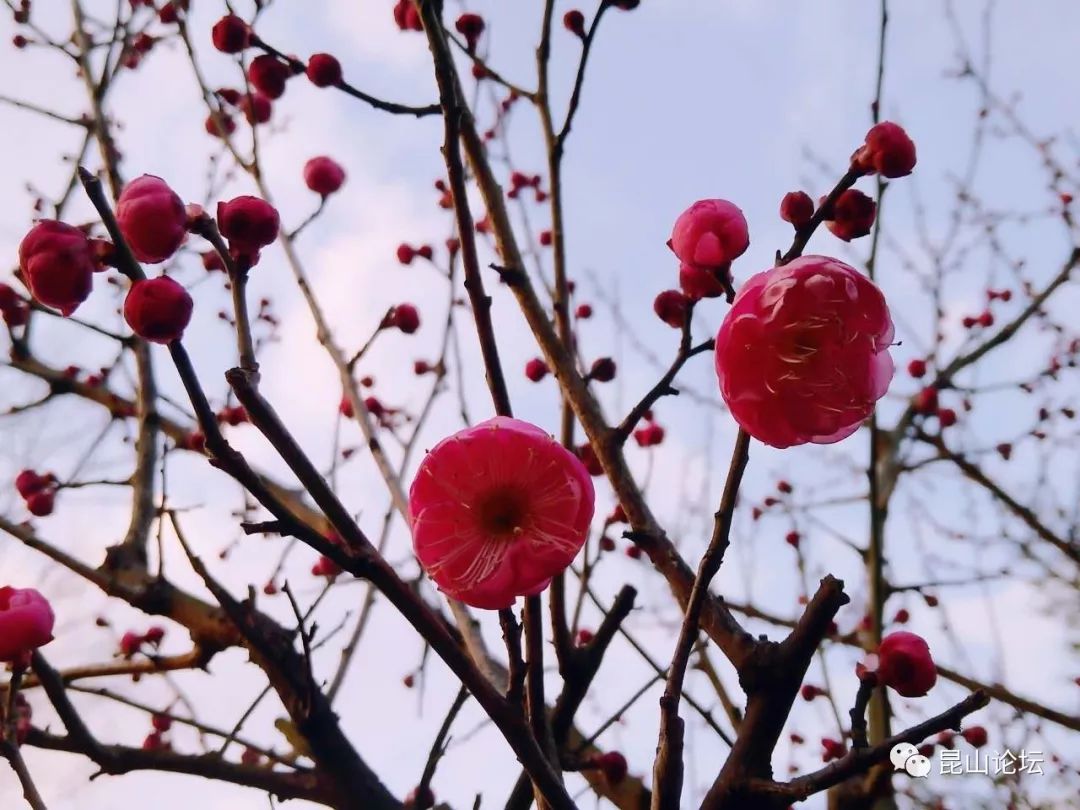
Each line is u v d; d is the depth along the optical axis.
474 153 0.23
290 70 0.23
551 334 0.22
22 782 0.18
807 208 0.16
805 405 0.14
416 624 0.14
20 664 0.19
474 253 0.17
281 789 0.26
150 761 0.25
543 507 0.14
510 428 0.14
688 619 0.15
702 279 0.18
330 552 0.13
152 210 0.14
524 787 0.19
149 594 0.31
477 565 0.14
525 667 0.14
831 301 0.14
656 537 0.19
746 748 0.16
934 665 0.16
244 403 0.14
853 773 0.15
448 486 0.14
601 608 0.25
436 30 0.17
